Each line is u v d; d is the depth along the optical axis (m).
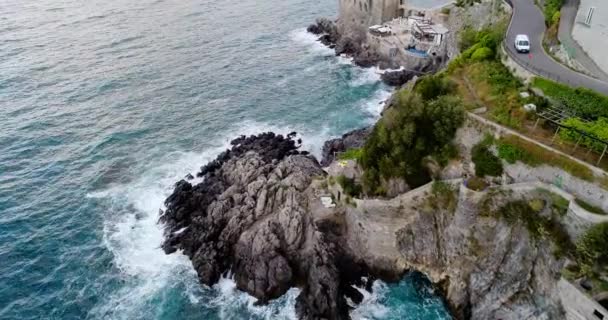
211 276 54.97
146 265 58.47
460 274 49.22
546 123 46.25
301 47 121.12
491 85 53.69
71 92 96.81
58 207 68.06
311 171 65.88
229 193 63.28
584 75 51.19
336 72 106.94
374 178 54.38
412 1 119.69
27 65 106.88
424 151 51.56
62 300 54.72
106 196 70.19
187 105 93.44
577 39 54.91
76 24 132.88
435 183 50.44
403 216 52.09
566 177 42.31
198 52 116.75
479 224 47.22
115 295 54.97
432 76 60.62
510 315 45.22
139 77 103.56
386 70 105.25
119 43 120.56
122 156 78.88
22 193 70.38
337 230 56.91
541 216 43.62
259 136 81.12
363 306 52.31
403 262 53.81
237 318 51.81
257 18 142.38
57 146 80.88
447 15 104.31
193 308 53.06
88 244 61.88
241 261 55.12
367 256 55.06
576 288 38.94
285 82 102.62
